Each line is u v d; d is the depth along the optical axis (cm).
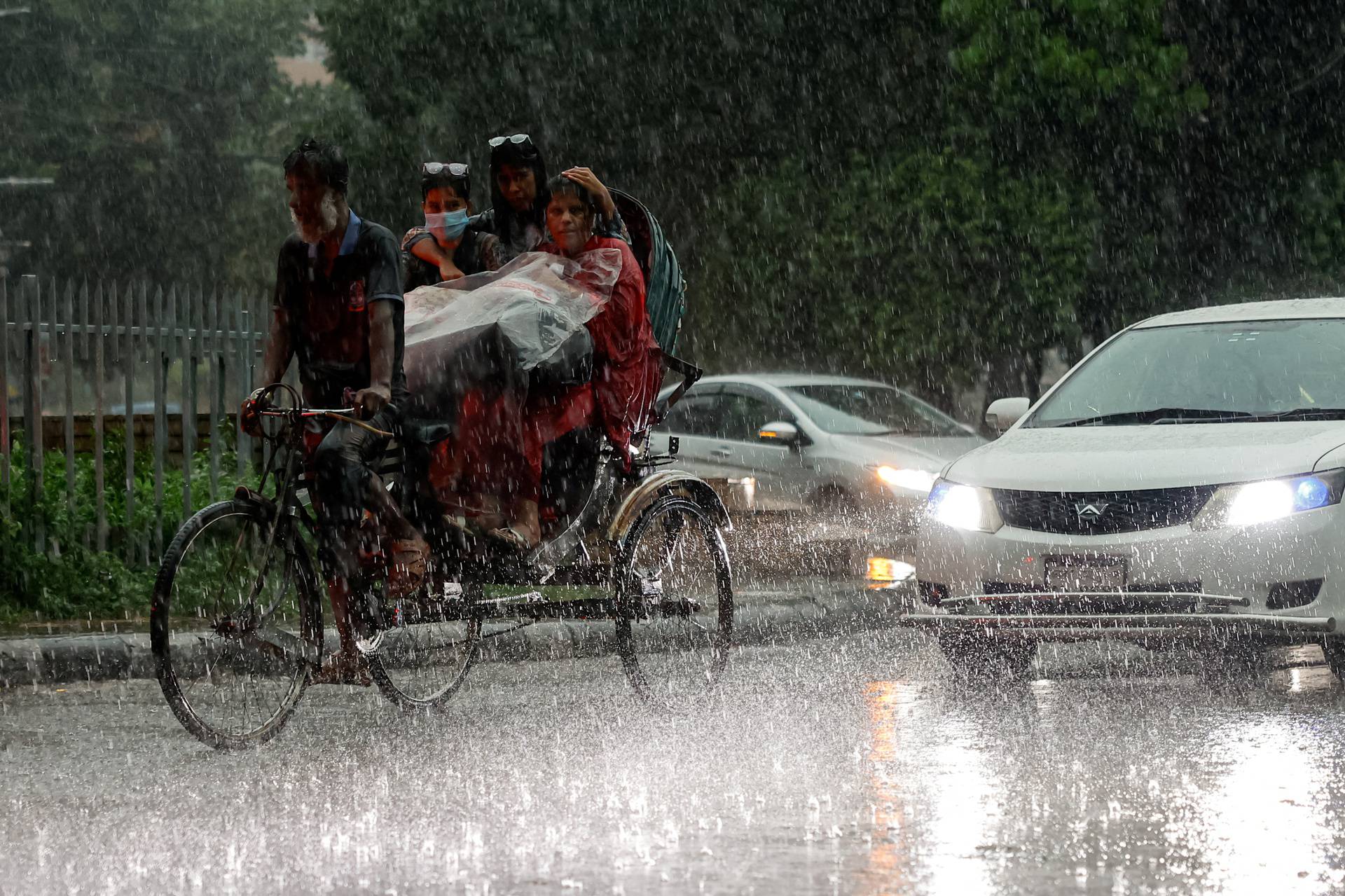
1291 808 1444
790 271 6006
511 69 6675
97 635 2498
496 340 1920
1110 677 2323
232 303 3403
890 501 3706
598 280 2014
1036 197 5412
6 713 2077
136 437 3500
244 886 1216
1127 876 1222
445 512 1903
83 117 14150
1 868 1270
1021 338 5553
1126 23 5312
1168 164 5709
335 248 1800
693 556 2205
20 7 14188
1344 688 2150
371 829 1395
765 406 3994
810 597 3266
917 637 2941
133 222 14112
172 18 14825
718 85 6444
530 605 1994
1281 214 5878
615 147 6650
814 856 1289
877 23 6128
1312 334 2395
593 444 2042
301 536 1884
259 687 1811
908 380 6009
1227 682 2244
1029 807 1463
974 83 5462
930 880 1215
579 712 2070
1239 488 2020
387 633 1978
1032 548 2095
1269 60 5888
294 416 1788
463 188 2094
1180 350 2450
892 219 5594
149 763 1717
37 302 3134
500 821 1419
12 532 3042
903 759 1709
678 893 1185
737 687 2300
